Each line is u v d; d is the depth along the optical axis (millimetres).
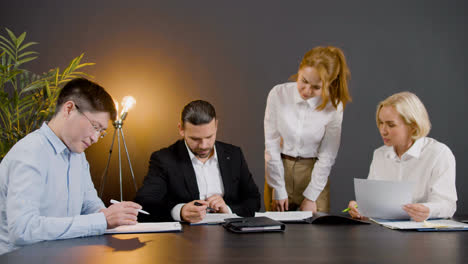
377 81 3750
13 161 1350
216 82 3742
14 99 2955
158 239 1247
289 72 3738
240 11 3760
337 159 3707
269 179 2697
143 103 3740
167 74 3752
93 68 3732
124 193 3680
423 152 2031
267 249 1086
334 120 2600
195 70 3748
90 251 1065
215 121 2057
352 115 3730
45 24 3721
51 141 1470
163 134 3734
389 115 2025
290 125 2609
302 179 2703
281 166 2662
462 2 3795
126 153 3555
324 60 2277
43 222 1263
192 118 1980
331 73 2295
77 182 1613
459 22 3801
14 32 3695
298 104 2582
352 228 1479
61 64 3719
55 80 3113
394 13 3781
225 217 1696
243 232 1379
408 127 2020
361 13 3770
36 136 1443
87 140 1494
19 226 1252
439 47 3789
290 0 3754
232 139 3725
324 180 2637
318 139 2639
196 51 3756
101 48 3742
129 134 3719
